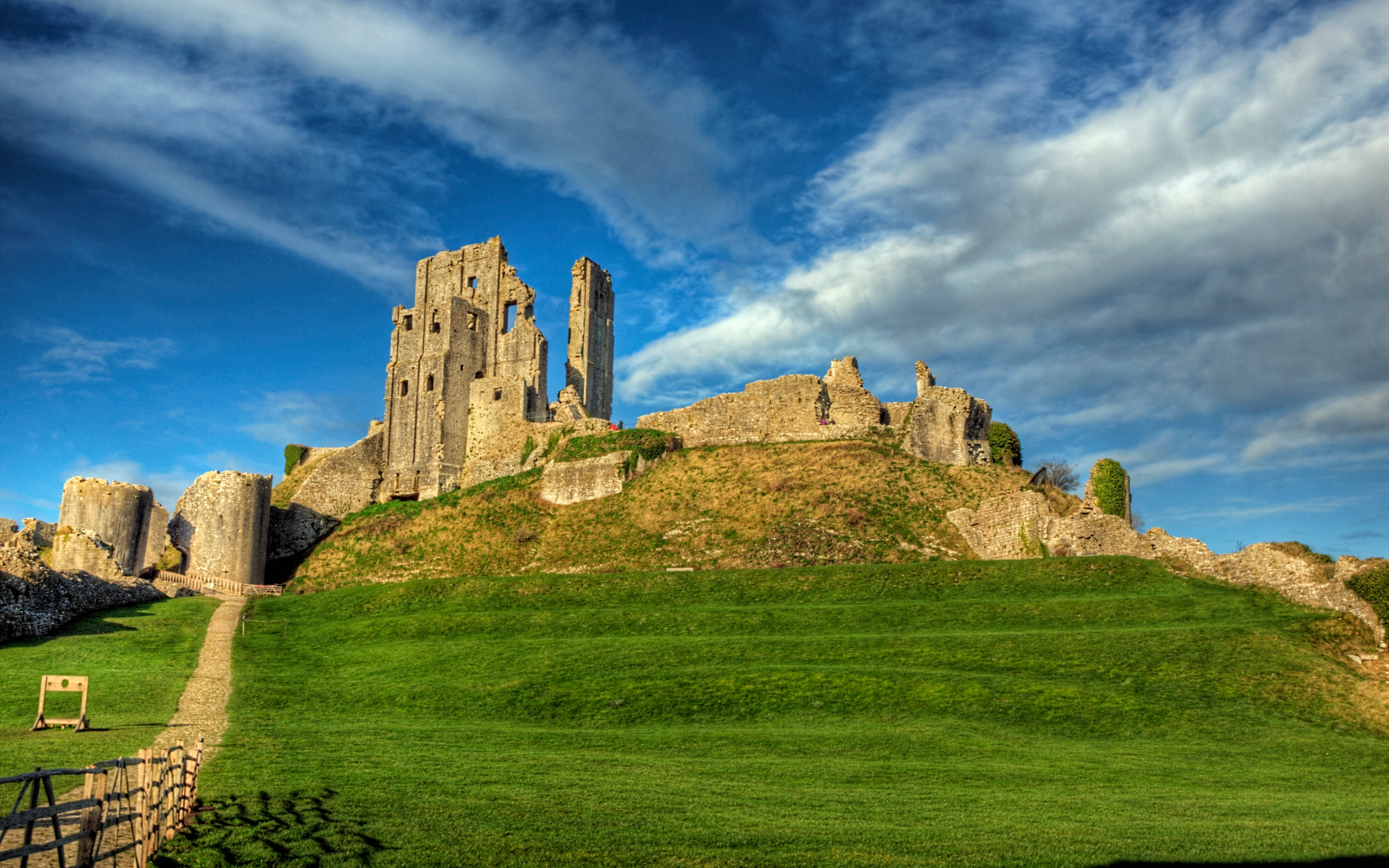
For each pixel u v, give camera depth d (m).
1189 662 35.75
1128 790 23.61
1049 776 25.02
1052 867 16.72
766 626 45.44
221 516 74.12
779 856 17.28
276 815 19.17
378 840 17.69
